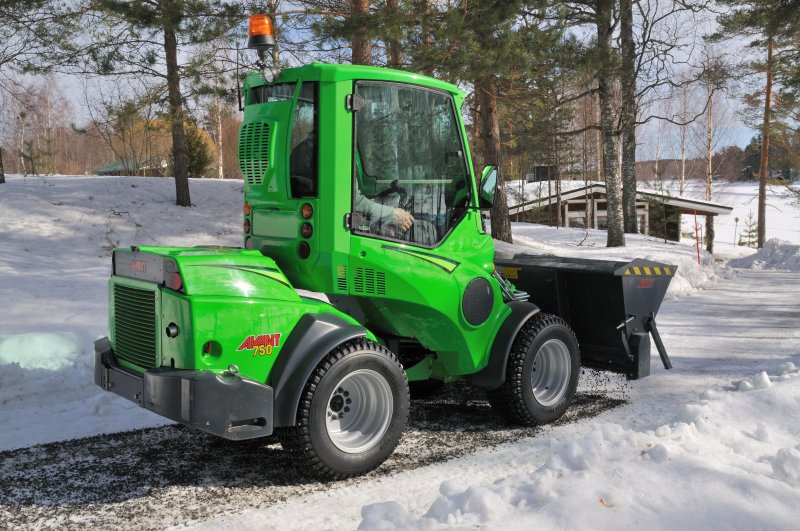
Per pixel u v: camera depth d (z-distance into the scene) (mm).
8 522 3438
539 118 25797
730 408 4629
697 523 2930
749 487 3191
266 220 4379
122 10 16719
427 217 4551
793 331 9125
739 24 22219
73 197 21125
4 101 24594
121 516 3510
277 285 3936
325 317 4035
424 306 4500
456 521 3070
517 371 4879
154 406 3650
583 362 5934
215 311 3648
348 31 13141
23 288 11336
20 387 5695
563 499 3143
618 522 2955
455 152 4688
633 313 5652
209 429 3541
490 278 4883
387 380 4152
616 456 3629
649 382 6367
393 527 3051
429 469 4172
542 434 4859
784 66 29500
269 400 3762
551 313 5863
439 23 13734
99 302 10211
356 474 4051
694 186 57938
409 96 4430
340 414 4137
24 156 28297
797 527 2879
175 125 20141
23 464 4250
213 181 25406
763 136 34938
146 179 24500
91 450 4520
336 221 4039
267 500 3715
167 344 3768
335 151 4012
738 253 31984
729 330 9320
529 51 14398
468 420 5246
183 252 3893
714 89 20750
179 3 15820
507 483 3467
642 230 35000
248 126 4336
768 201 75688
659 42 19500
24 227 18406
